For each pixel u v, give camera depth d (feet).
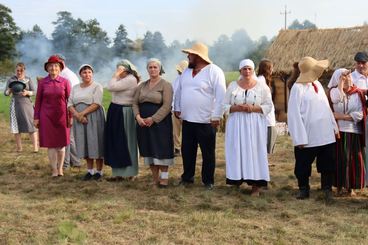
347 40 61.26
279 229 19.83
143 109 26.48
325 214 21.91
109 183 27.73
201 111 25.86
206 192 25.36
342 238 18.93
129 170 27.81
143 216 21.59
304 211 22.36
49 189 26.68
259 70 27.94
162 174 26.86
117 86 26.99
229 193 25.36
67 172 30.81
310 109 23.63
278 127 47.67
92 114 27.91
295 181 28.09
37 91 29.35
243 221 20.89
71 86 30.66
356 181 24.13
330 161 23.85
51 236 19.25
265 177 24.40
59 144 29.32
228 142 24.77
